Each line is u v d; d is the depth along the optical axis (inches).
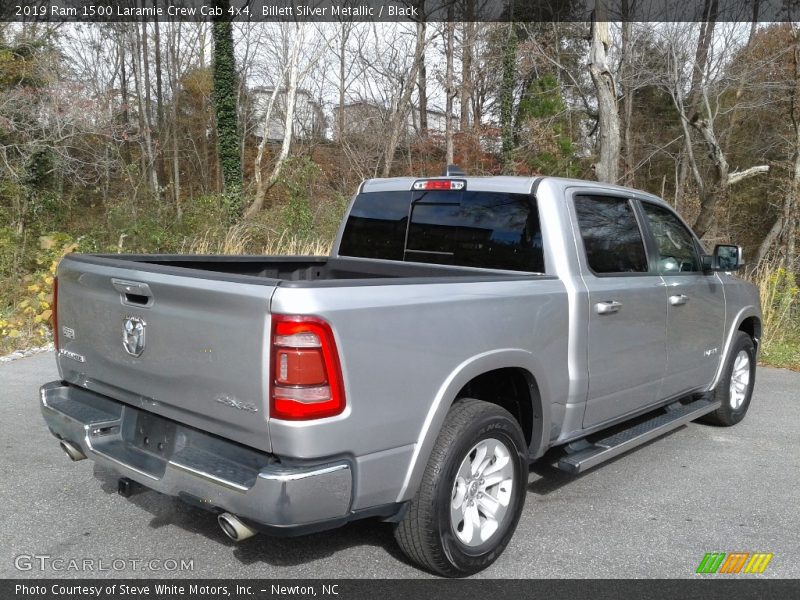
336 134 1278.3
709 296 205.3
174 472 112.0
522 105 994.7
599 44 535.5
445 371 120.2
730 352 221.1
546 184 155.3
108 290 128.2
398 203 183.3
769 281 402.0
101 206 765.9
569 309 148.6
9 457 183.3
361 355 106.7
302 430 100.9
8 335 333.4
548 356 143.3
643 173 1224.2
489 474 132.8
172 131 1421.0
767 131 1024.9
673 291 185.3
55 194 655.1
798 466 195.5
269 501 100.5
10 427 207.2
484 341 127.6
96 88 802.2
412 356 114.3
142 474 119.5
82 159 756.0
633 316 168.2
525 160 977.5
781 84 767.7
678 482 181.0
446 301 120.3
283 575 128.5
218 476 106.4
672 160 1192.8
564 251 151.6
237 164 824.9
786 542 147.2
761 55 794.8
